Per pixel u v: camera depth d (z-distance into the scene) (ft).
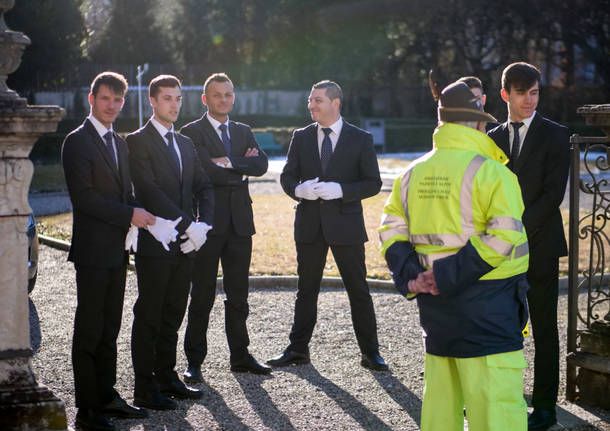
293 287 27.63
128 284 27.40
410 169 11.72
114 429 13.76
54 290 26.61
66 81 124.67
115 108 13.93
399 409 15.44
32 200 54.29
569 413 15.35
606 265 31.14
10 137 11.51
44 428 11.85
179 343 20.16
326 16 147.23
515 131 15.11
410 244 11.78
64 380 16.83
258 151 17.93
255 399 15.85
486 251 10.69
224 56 168.04
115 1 161.38
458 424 11.64
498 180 10.89
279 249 33.88
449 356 11.25
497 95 119.65
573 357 15.89
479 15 124.57
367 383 17.07
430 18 129.80
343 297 25.82
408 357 19.15
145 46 162.20
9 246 11.78
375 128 110.63
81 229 13.87
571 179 15.74
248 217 17.66
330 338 20.83
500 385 10.99
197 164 16.33
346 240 17.87
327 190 17.54
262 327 21.95
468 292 11.07
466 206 11.05
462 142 11.27
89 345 13.84
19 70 113.19
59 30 114.93
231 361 17.76
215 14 163.22
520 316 11.41
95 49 160.15
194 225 15.06
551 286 14.97
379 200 52.70
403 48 144.15
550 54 131.75
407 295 11.54
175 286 15.57
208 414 14.90
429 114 145.48
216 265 17.25
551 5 120.37
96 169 13.78
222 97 17.67
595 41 134.72
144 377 15.08
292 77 161.27
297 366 18.33
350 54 147.95
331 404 15.65
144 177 15.06
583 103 128.36
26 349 11.99
